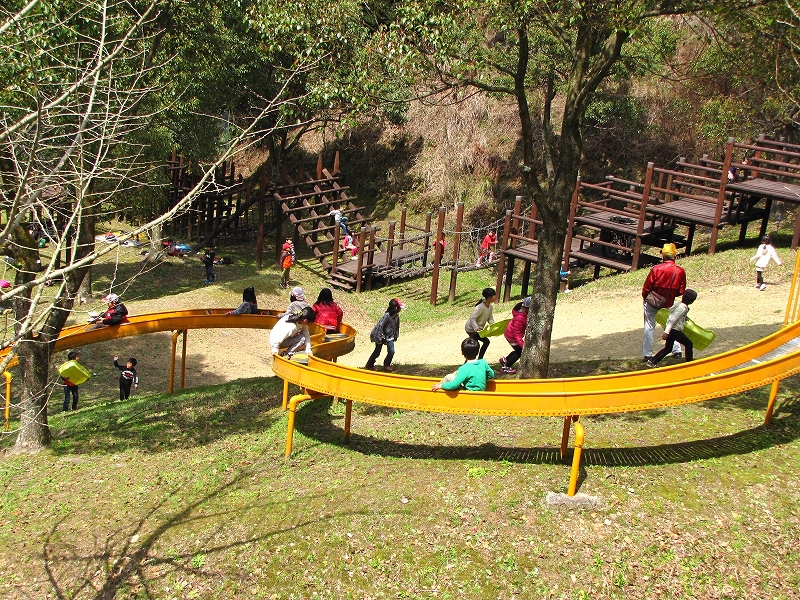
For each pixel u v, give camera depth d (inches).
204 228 1498.5
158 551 370.6
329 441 472.7
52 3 494.6
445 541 350.6
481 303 581.9
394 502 381.1
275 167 1489.9
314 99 519.8
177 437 516.1
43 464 484.7
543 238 498.0
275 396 589.6
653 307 543.2
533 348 504.4
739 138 1238.9
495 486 386.6
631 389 375.2
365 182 1756.9
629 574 326.6
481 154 1612.9
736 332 626.8
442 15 468.8
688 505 363.3
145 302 1071.6
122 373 727.1
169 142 1074.7
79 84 374.6
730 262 911.7
